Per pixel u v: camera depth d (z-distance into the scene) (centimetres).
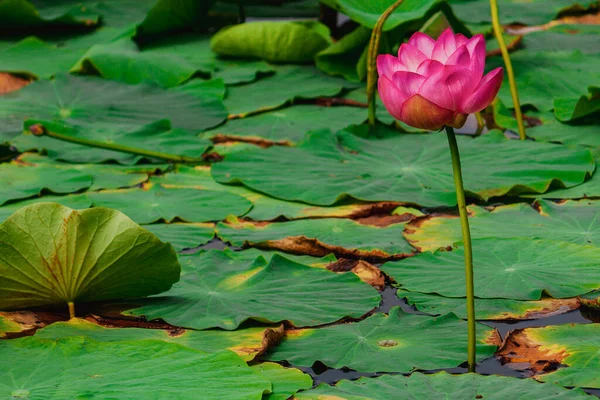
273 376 261
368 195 424
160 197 434
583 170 440
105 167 482
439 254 356
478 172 444
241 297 319
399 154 475
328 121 543
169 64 633
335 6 582
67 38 746
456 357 274
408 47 264
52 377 249
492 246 360
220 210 417
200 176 468
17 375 250
